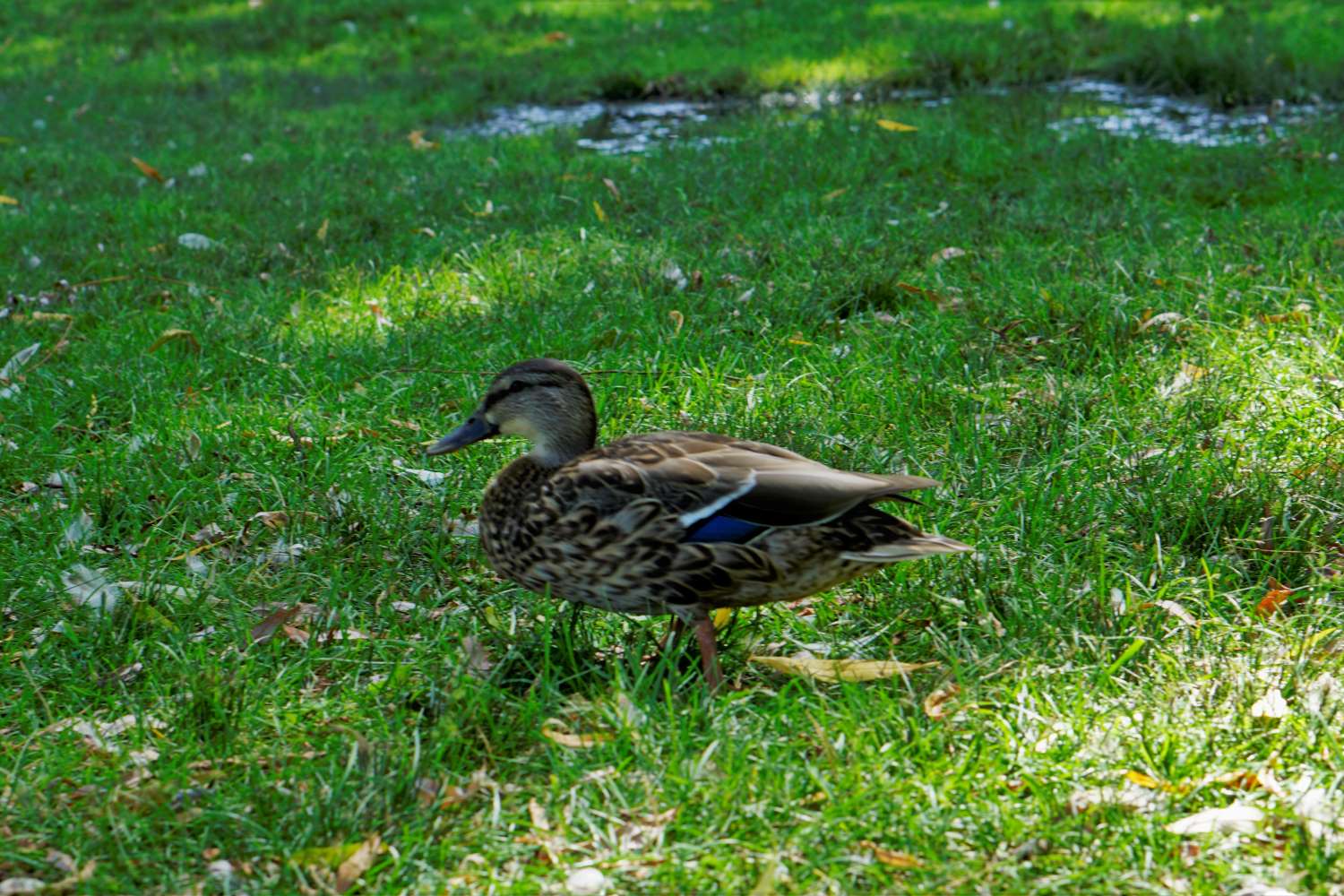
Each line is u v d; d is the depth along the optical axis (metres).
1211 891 3.47
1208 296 7.71
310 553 5.53
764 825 3.74
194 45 20.48
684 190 10.71
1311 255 8.36
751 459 4.38
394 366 7.48
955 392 6.63
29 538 5.76
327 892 3.58
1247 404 6.41
